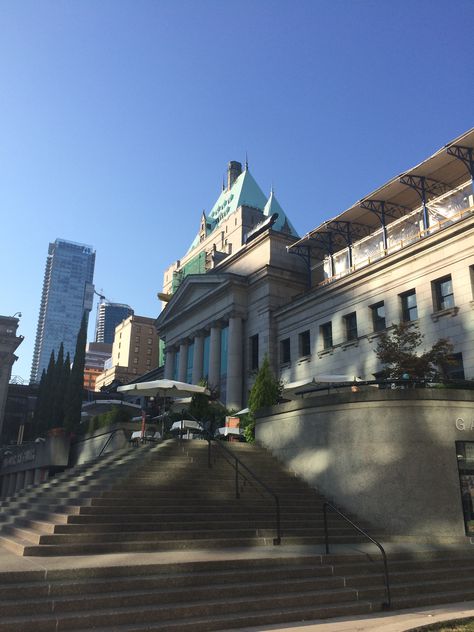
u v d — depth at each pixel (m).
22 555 10.32
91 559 9.96
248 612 8.80
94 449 28.23
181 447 18.36
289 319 41.69
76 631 7.56
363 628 8.23
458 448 15.23
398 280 32.59
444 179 33.56
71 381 41.72
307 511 15.28
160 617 8.23
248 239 51.94
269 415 19.89
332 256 41.50
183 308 53.12
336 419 16.97
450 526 14.45
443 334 28.86
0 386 67.38
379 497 15.30
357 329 35.06
